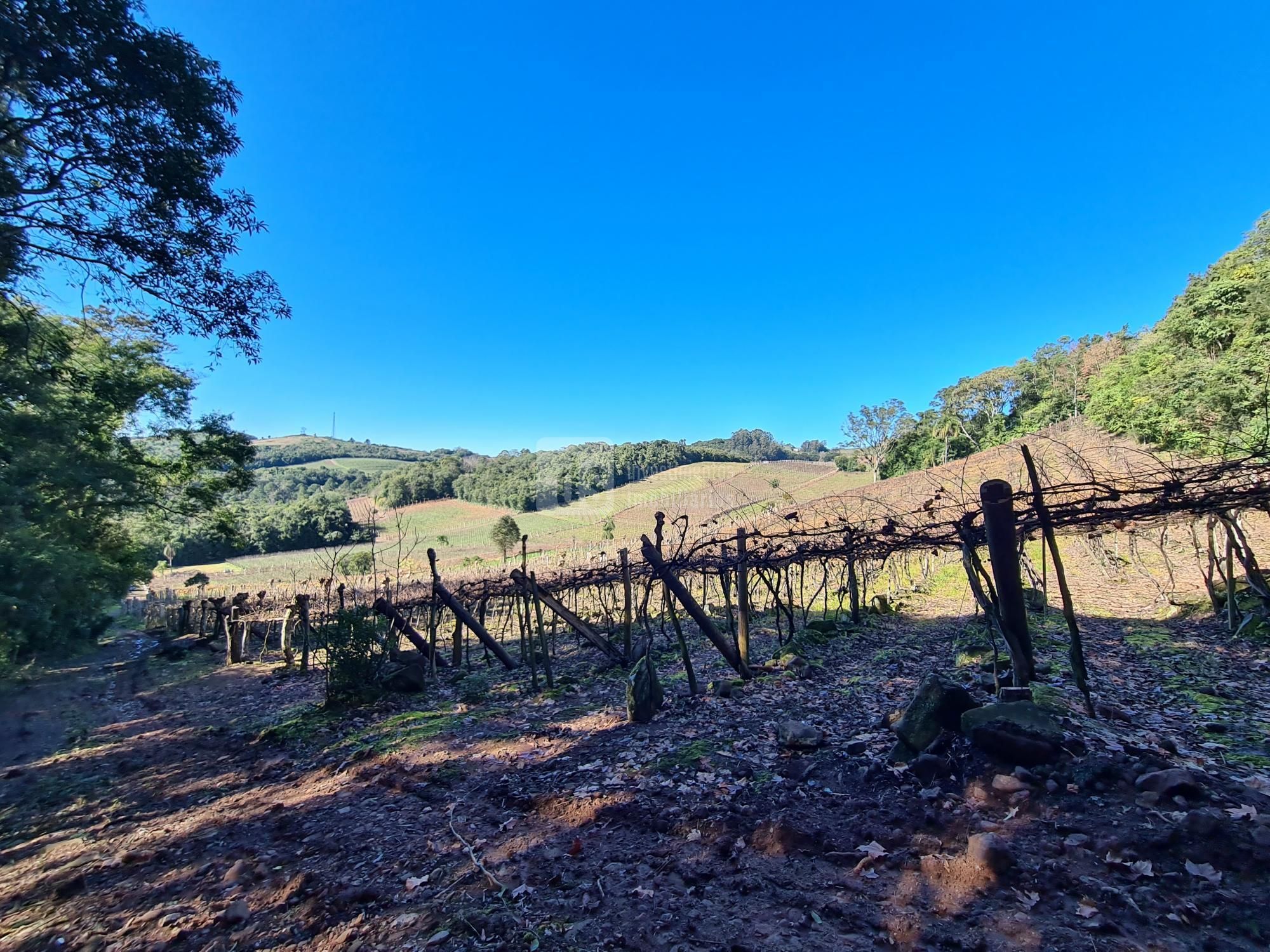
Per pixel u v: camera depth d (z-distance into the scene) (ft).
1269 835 8.11
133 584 66.08
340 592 41.91
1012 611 13.97
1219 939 6.89
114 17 23.30
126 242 29.86
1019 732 11.28
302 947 9.88
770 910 8.77
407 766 18.88
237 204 30.63
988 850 8.69
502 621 52.90
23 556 37.14
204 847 15.14
